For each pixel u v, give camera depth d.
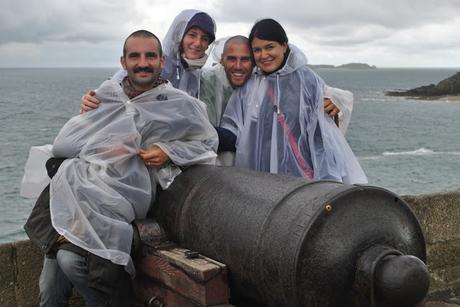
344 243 2.68
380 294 2.59
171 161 3.70
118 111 3.69
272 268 2.75
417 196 5.61
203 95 4.66
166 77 4.55
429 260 5.70
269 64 4.34
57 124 54.53
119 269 3.41
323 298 2.69
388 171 31.97
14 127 51.94
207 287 2.99
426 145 43.75
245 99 4.50
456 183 28.34
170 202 3.55
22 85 169.88
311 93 4.39
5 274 4.36
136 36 3.68
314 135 4.38
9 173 29.50
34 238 3.56
